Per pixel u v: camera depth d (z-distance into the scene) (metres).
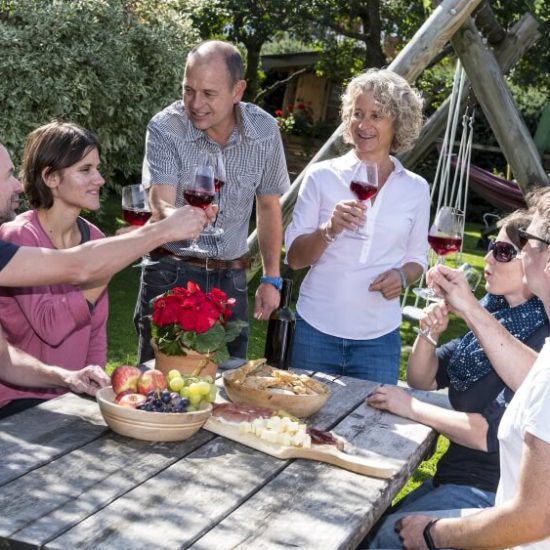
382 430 2.52
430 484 2.70
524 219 2.65
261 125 3.53
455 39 5.22
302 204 3.43
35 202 2.87
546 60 7.36
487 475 2.52
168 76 7.77
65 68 6.97
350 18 11.92
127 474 2.00
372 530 2.53
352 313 3.37
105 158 7.91
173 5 8.49
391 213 3.36
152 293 3.49
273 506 1.92
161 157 3.42
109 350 5.64
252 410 2.42
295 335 3.45
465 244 12.83
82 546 1.65
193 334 2.48
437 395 2.96
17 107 6.86
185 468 2.08
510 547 1.87
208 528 1.78
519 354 2.41
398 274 3.29
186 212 2.23
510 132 5.34
